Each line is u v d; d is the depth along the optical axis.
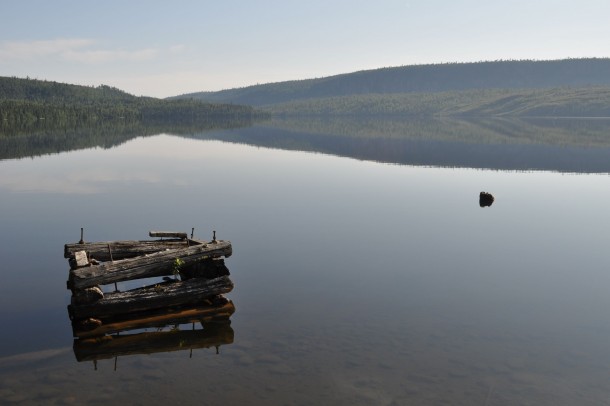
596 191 40.50
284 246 23.38
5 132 136.25
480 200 34.44
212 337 13.98
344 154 73.81
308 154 73.94
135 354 13.00
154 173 51.06
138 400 10.72
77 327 14.14
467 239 24.88
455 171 53.53
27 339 13.82
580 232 26.48
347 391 11.09
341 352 12.95
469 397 10.88
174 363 12.46
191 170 53.75
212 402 10.64
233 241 24.27
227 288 15.93
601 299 16.81
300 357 12.70
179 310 15.54
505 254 22.22
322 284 18.23
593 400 10.78
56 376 11.78
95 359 12.70
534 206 33.91
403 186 42.75
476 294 17.25
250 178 47.50
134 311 15.38
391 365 12.27
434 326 14.56
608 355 12.80
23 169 53.31
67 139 107.75
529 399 10.81
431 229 27.02
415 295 17.12
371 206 33.56
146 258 15.77
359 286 18.02
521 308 15.98
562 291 17.55
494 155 71.75
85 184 43.28
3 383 11.41
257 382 11.48
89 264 15.59
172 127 191.00
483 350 13.06
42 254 21.98
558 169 55.41
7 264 20.53
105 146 88.38
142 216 30.05
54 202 34.69
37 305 16.20
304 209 32.41
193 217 29.78
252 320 15.09
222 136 125.56
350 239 24.77
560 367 12.19
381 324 14.71
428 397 10.86
